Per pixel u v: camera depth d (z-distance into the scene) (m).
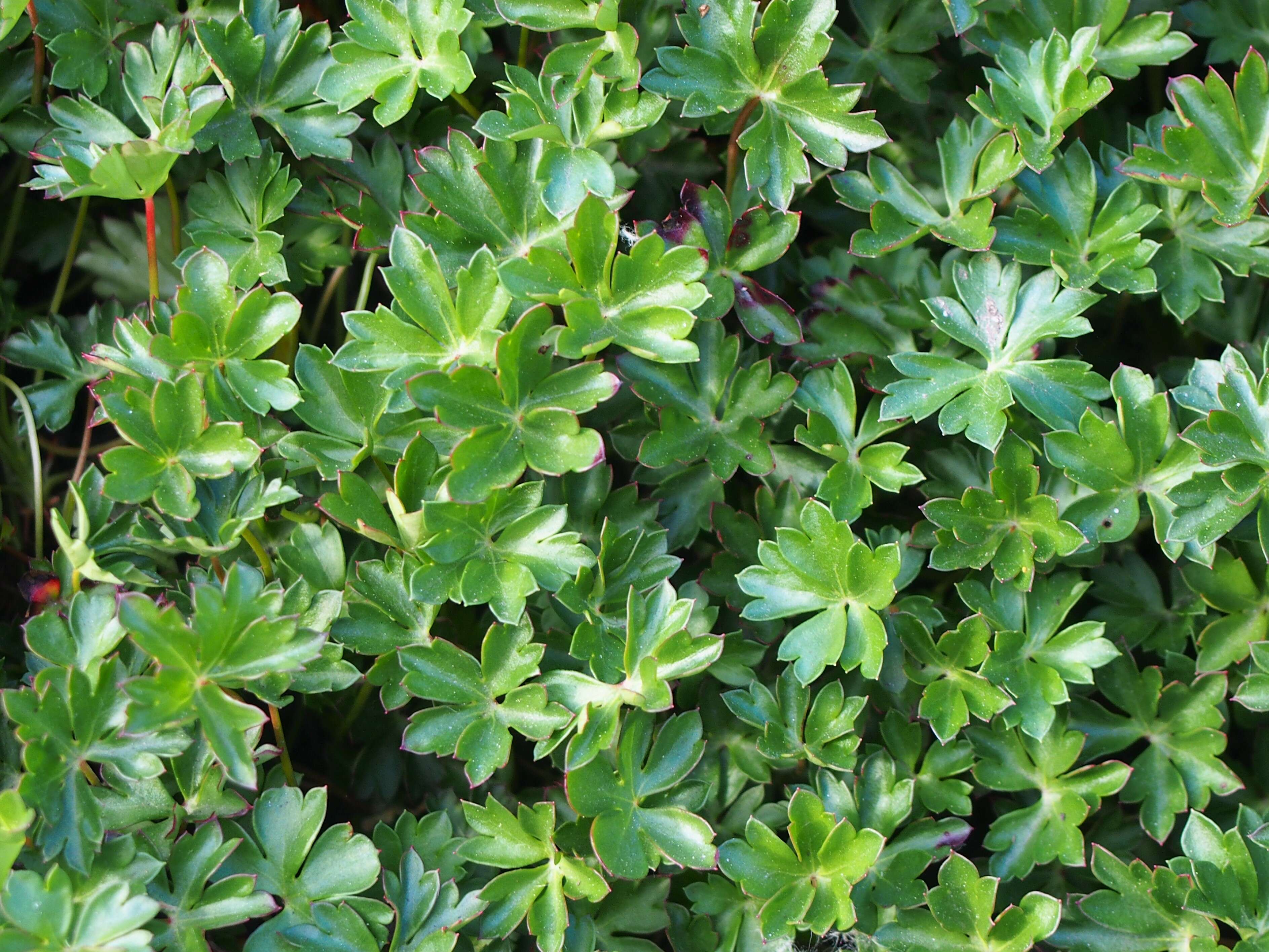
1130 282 0.43
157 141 0.42
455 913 0.42
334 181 0.46
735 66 0.43
